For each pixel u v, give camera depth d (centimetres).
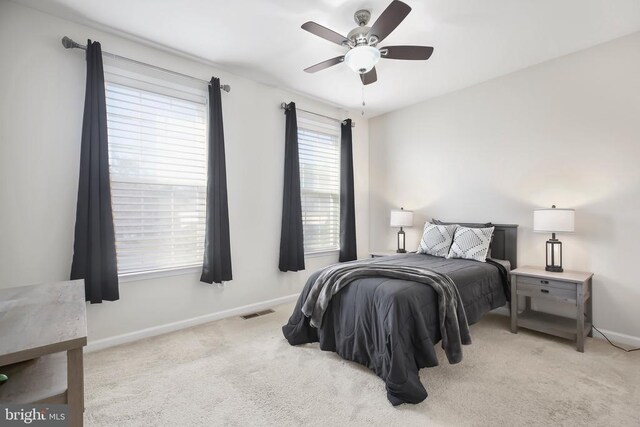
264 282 359
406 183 439
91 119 237
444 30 252
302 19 239
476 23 243
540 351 243
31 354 91
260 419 163
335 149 447
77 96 242
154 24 245
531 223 317
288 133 372
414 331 193
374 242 484
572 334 249
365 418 164
